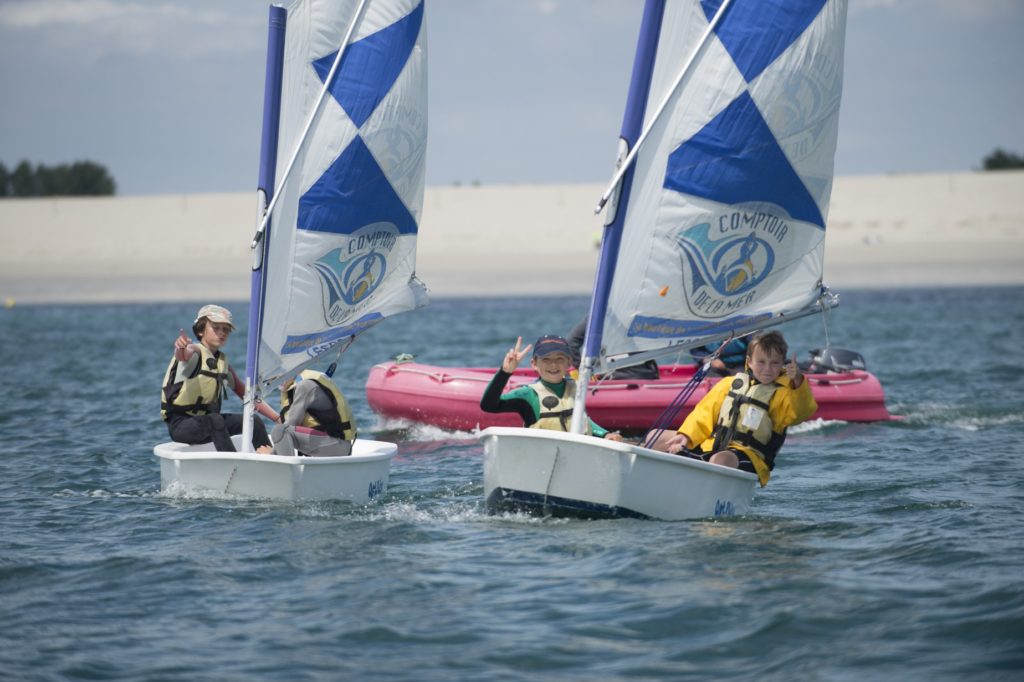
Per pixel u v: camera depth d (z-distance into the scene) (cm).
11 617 2362
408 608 2380
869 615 2283
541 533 2906
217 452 3244
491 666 2081
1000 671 2008
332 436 3344
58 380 7006
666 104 3014
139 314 13938
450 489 3600
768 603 2359
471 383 4994
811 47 3069
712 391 3191
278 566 2673
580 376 3047
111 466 4109
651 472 2903
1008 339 8944
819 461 4131
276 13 3328
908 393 6006
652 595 2422
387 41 3441
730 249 3111
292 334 3412
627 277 3055
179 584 2558
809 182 3147
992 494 3459
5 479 3853
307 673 2058
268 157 3359
